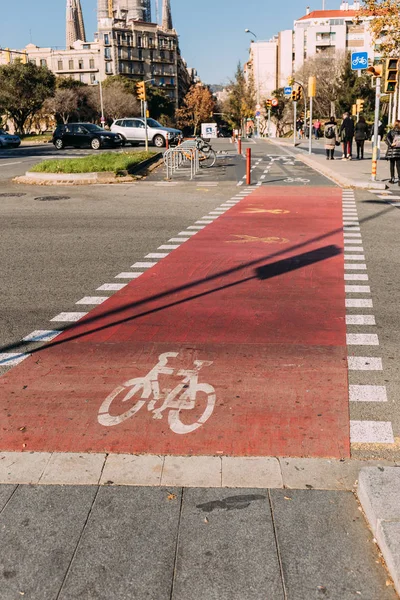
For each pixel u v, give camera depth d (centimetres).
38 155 3584
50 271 845
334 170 2198
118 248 993
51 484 337
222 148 4209
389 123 4428
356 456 362
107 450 371
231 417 409
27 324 620
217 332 582
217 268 848
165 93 13425
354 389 450
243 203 1517
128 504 317
